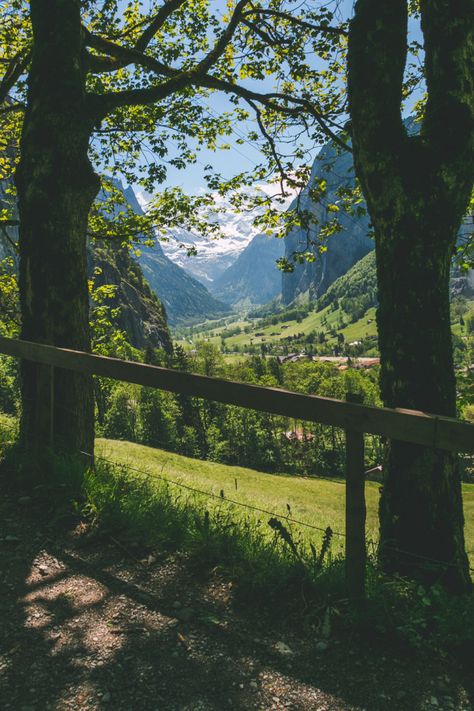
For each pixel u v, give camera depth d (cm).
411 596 347
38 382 546
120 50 792
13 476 541
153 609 342
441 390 432
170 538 434
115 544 427
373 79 448
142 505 476
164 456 4700
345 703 266
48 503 489
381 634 320
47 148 580
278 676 285
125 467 564
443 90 428
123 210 1410
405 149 435
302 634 322
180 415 8319
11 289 1698
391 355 443
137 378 436
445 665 296
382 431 308
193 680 279
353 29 464
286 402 345
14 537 430
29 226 591
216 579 382
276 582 371
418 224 426
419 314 429
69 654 294
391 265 440
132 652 298
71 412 576
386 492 430
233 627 327
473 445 277
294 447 8044
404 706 266
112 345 1967
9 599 346
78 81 600
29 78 605
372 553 421
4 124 1405
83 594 356
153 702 261
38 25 596
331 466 7900
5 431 666
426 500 409
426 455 408
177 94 1169
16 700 257
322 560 383
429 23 439
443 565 391
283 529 388
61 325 593
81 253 612
